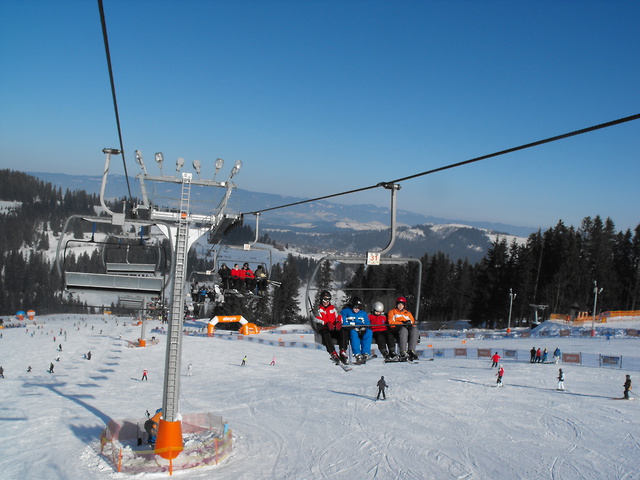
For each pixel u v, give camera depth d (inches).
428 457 882.1
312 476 820.6
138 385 1720.0
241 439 1025.5
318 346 2716.5
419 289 553.3
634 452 871.1
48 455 925.8
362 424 1107.3
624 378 1508.4
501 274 3607.3
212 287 1034.7
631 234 3727.9
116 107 519.8
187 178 767.7
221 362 2213.3
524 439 960.9
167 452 860.0
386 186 570.9
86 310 7101.4
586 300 3481.8
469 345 2396.7
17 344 2896.2
